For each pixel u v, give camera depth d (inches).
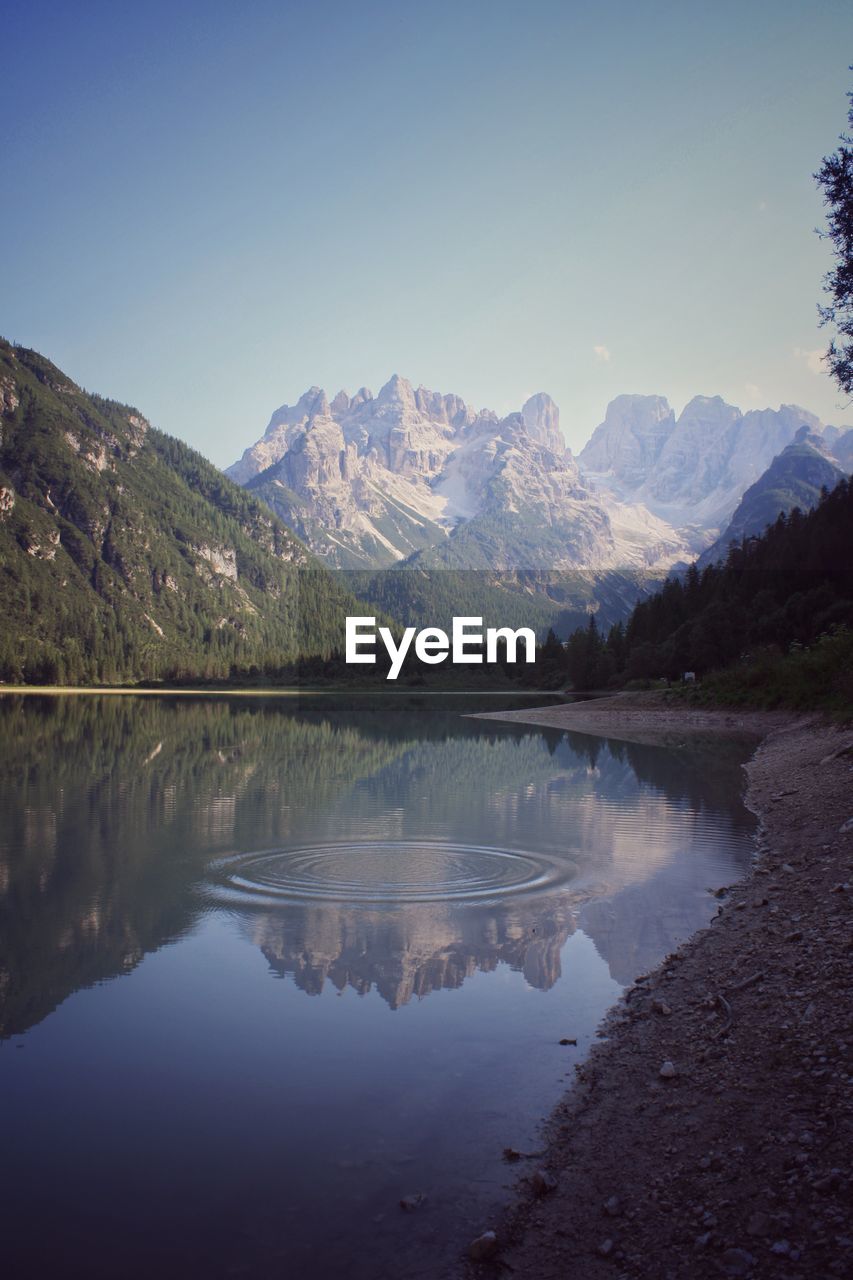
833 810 708.7
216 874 581.9
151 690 6082.7
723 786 1055.0
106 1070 297.1
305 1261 199.5
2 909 496.7
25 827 765.9
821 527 4195.4
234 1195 225.6
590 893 531.8
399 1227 211.9
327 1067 298.0
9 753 1541.6
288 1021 338.6
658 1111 261.4
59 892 533.6
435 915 485.4
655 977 379.2
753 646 3361.2
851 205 685.9
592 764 1362.0
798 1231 199.8
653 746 1716.3
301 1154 244.8
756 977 354.0
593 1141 248.4
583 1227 210.8
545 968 397.1
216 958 412.5
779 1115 247.8
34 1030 331.0
